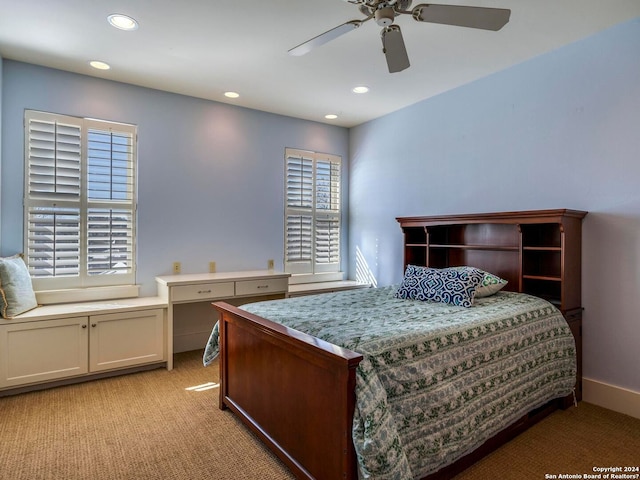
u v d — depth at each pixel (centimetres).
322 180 479
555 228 295
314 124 471
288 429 195
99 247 345
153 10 238
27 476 191
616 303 263
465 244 354
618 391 262
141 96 362
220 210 407
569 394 265
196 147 392
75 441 222
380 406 153
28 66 314
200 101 394
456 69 325
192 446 218
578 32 267
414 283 297
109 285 352
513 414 218
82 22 252
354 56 300
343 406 157
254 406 227
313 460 177
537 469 198
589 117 274
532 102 307
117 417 252
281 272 448
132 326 322
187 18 247
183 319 397
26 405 266
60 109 327
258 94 382
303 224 464
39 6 233
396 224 432
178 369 342
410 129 414
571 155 284
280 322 223
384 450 146
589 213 275
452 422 182
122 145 354
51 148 323
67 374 296
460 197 363
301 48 214
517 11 239
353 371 155
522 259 294
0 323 272
